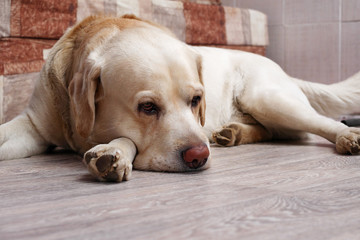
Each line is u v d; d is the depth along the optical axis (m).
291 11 5.03
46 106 2.27
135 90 1.84
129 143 1.85
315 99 2.99
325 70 4.82
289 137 2.80
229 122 2.65
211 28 4.50
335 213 1.18
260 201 1.31
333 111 3.03
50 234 1.05
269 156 2.17
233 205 1.28
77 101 1.95
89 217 1.18
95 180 1.70
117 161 1.61
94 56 1.96
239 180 1.63
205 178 1.68
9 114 3.12
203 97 2.05
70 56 2.21
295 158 2.10
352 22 4.60
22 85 3.19
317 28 4.84
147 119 1.85
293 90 2.68
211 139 2.70
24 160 2.21
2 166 2.05
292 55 5.06
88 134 1.93
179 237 1.01
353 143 2.11
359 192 1.41
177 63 1.89
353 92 2.99
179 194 1.43
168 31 2.39
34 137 2.33
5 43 3.07
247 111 2.70
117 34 2.02
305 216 1.16
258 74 2.72
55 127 2.29
